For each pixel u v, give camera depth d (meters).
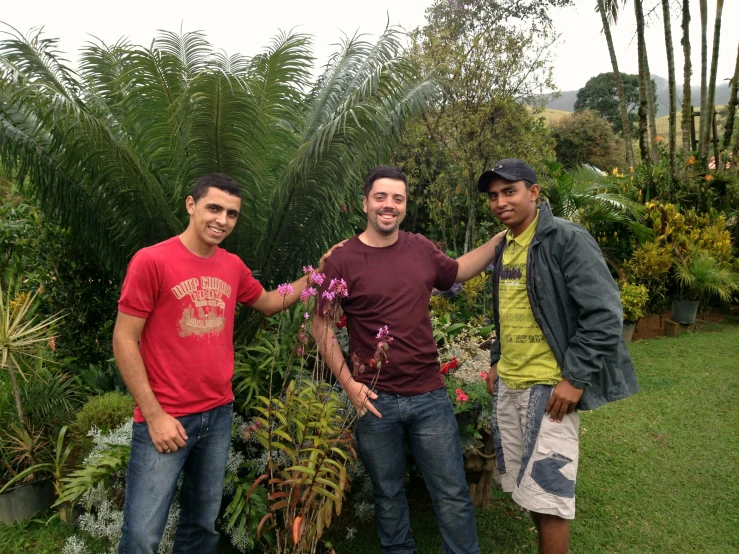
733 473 3.27
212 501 2.02
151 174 3.00
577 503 2.98
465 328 4.00
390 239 2.18
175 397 1.86
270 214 3.23
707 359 5.57
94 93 3.48
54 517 2.74
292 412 2.11
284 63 2.90
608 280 1.97
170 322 1.85
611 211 6.79
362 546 2.63
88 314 3.82
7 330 2.78
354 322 2.16
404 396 2.09
